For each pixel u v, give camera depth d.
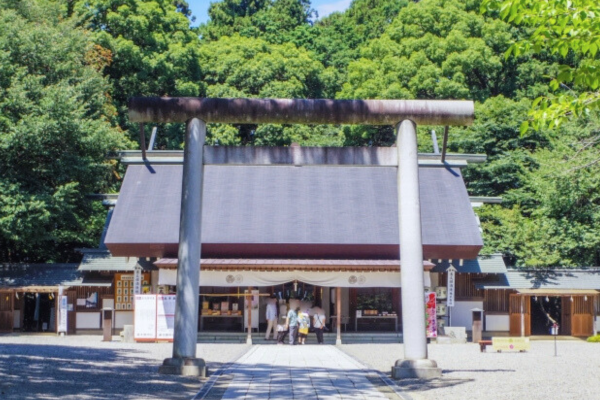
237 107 18.67
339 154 18.88
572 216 36.47
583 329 33.62
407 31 46.69
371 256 32.00
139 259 32.97
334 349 26.56
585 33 11.05
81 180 34.38
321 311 29.61
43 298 35.25
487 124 41.41
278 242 31.34
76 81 35.59
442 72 43.75
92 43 36.88
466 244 31.66
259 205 33.31
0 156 32.28
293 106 18.62
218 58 49.66
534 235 36.50
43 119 31.59
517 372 18.58
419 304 18.16
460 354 24.88
